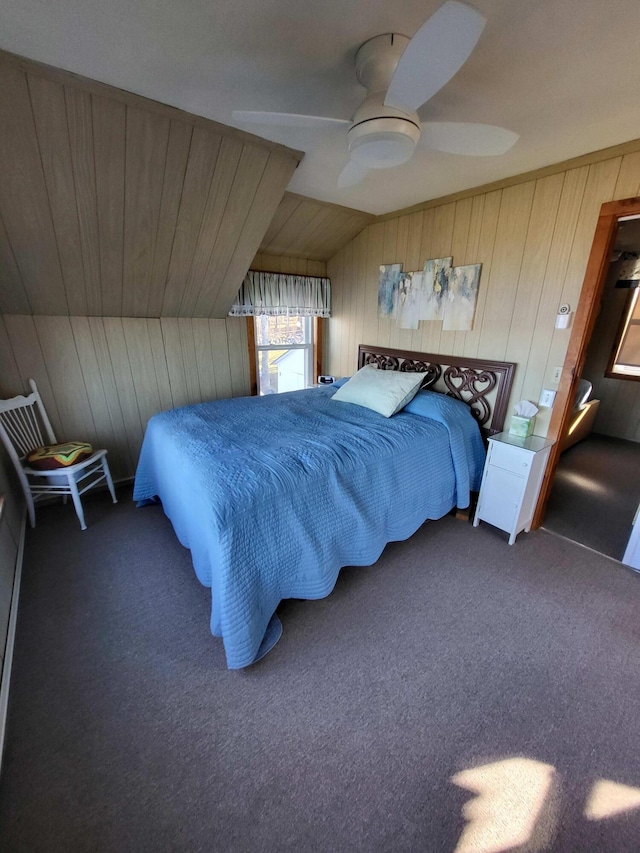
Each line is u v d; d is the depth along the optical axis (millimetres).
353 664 1561
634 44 1175
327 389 3432
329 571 1762
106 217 2092
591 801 1126
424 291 2969
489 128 1304
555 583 2031
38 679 1486
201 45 1242
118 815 1085
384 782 1169
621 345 4480
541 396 2406
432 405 2607
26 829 1055
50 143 1664
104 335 2848
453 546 2357
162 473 2299
